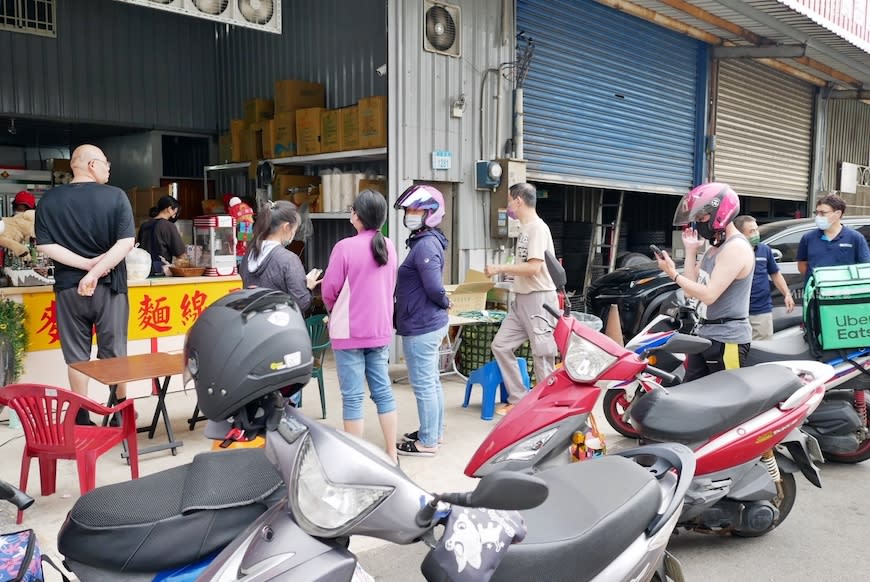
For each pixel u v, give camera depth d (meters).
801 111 14.67
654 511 2.44
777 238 8.41
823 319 4.49
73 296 4.77
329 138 8.22
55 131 11.77
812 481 3.65
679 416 3.34
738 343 4.14
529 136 8.91
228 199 9.88
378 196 4.19
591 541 2.19
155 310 6.00
